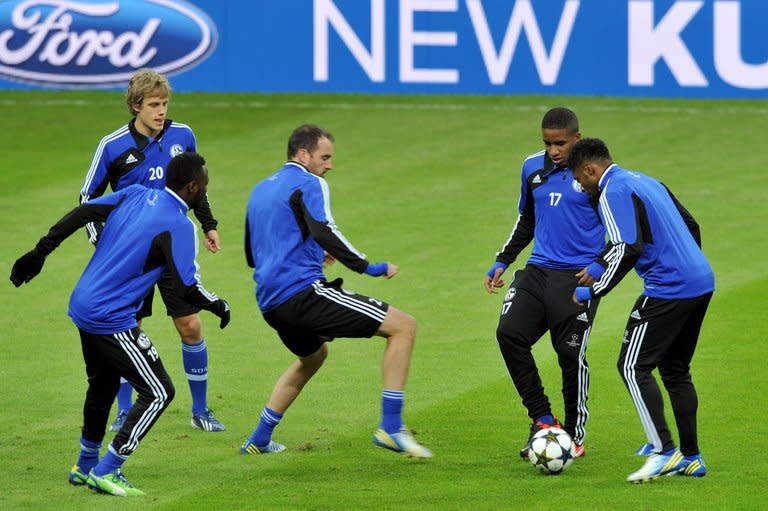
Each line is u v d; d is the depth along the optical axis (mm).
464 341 35250
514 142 68188
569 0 77312
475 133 70438
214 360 33375
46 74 77438
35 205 54375
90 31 77125
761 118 73375
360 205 54750
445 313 38469
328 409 28859
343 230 50188
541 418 25125
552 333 25328
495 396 29859
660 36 77125
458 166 62875
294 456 25188
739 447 25312
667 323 23062
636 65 77500
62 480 23453
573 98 77812
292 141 24859
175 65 78125
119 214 23000
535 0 77500
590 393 30016
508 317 25391
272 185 24609
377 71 78688
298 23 78438
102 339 22547
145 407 22766
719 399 29125
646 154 65250
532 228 27125
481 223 51469
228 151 66312
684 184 58906
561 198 25297
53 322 37219
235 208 54188
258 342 35312
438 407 28922
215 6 78062
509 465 24391
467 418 27984
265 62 78688
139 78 27344
